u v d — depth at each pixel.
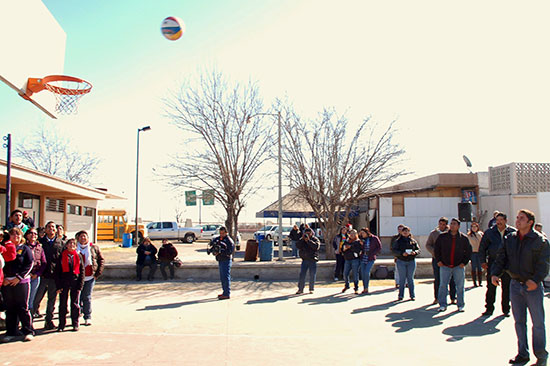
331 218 20.08
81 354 6.05
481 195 24.75
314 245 11.25
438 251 8.95
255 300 10.32
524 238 5.56
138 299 10.51
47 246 7.91
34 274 7.24
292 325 7.75
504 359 5.82
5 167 13.84
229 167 19.50
